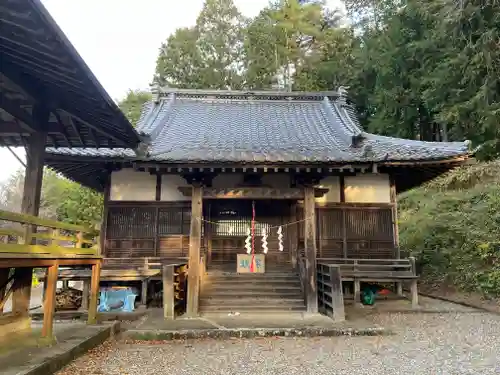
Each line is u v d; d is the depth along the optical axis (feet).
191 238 30.45
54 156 31.83
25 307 21.57
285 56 90.43
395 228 37.65
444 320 28.73
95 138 25.39
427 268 47.16
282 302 31.60
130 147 26.37
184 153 31.40
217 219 39.04
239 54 94.94
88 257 23.76
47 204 99.40
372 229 37.63
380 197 38.32
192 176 31.45
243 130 42.63
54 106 20.57
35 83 19.58
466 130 51.70
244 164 29.27
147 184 37.55
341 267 35.29
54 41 13.30
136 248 36.32
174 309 29.81
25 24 12.30
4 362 15.66
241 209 39.32
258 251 38.65
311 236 31.01
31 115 20.27
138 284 35.88
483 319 28.96
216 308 30.68
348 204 37.91
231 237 38.88
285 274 35.27
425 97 54.44
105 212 36.78
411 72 63.36
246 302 31.45
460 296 38.52
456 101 50.70
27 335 20.42
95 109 19.71
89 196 72.43
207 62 90.48
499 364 17.76
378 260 33.99
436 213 50.62
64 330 22.59
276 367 17.51
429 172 36.01
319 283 33.76
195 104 51.67
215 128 43.09
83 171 37.42
